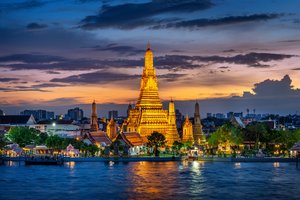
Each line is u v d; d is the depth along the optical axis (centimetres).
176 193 17638
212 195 17288
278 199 16612
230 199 16562
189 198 16712
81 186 19275
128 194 17438
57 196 17062
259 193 17712
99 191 18062
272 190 18375
